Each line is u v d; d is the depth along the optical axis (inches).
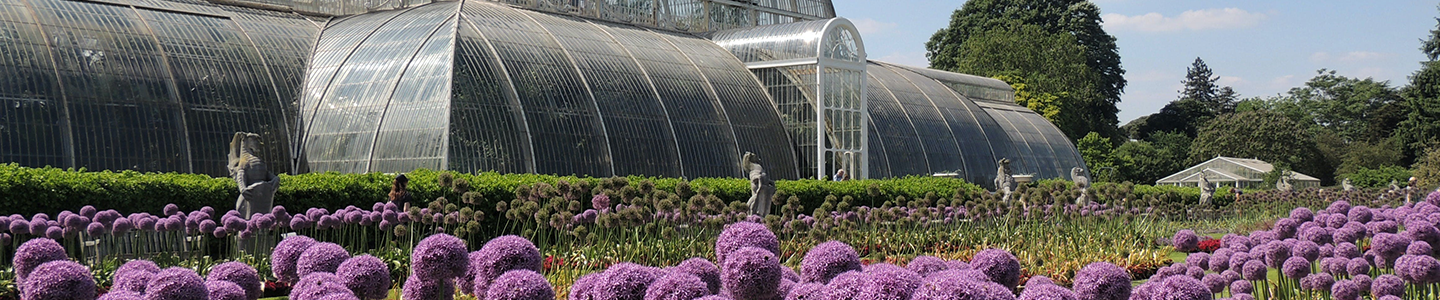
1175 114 5108.3
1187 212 1440.7
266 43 1614.2
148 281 334.0
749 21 2358.5
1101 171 3676.2
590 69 1690.5
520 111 1542.8
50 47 1357.0
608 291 288.7
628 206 759.7
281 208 765.3
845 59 1955.0
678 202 741.3
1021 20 4266.7
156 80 1412.4
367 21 1798.7
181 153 1380.4
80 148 1295.5
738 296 311.3
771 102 1932.8
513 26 1743.4
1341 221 616.4
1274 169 3523.6
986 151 2370.8
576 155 1563.7
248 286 359.9
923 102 2337.6
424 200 1027.9
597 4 2089.1
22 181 815.7
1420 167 3100.4
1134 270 836.0
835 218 888.9
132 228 717.3
